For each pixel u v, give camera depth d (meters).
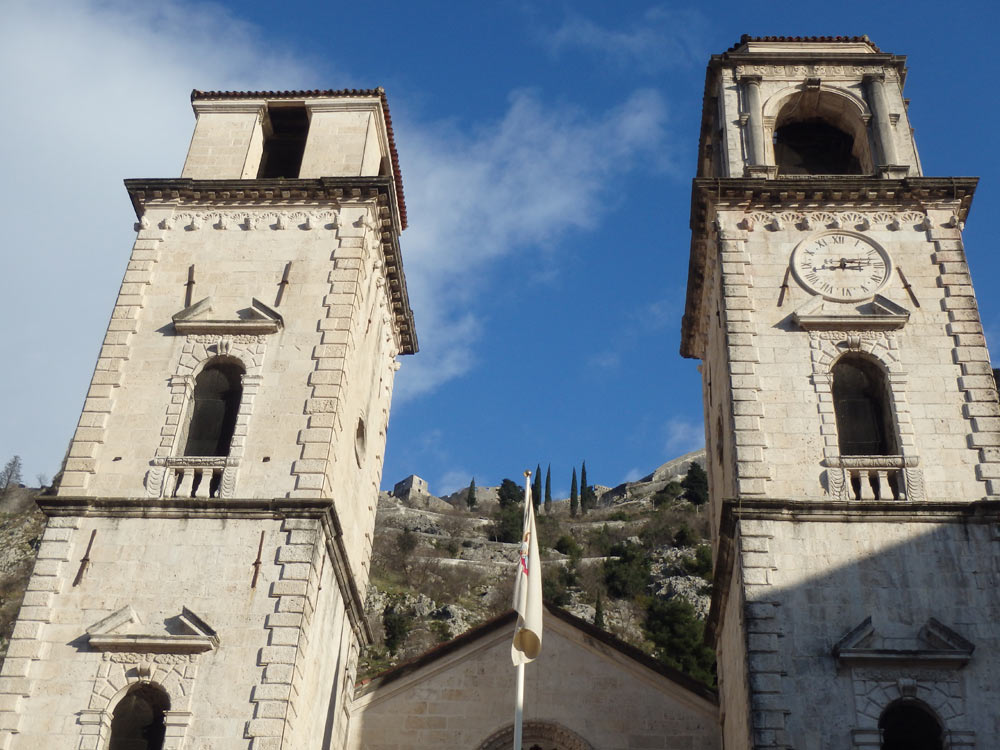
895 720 26.41
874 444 31.05
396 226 37.00
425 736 32.94
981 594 27.56
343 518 32.34
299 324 33.09
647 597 110.38
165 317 33.53
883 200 34.94
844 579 27.89
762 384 31.45
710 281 37.06
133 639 27.25
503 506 161.50
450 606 109.19
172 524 29.25
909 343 32.03
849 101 38.28
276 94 39.03
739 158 36.91
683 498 147.88
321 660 29.61
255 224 35.50
